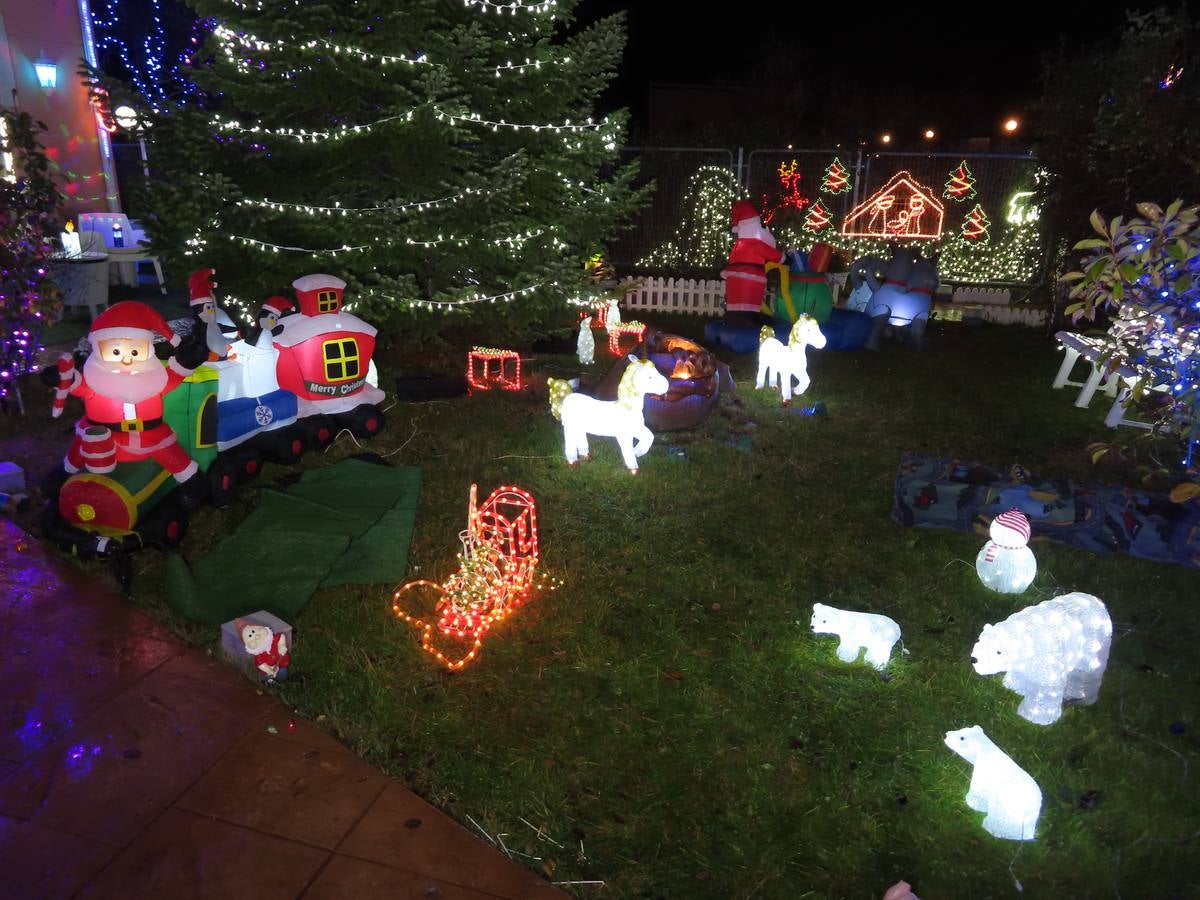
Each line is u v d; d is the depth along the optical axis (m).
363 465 7.55
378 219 9.06
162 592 5.45
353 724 4.33
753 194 20.08
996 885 3.57
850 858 3.67
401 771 4.04
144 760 4.02
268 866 3.46
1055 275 14.14
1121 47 11.98
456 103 8.75
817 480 7.72
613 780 4.05
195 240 8.86
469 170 10.13
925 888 3.54
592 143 10.35
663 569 6.01
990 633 4.56
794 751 4.28
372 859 3.52
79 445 5.86
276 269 9.40
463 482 7.37
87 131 15.05
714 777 4.10
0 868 3.41
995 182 19.28
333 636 5.06
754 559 6.22
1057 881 3.59
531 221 10.14
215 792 3.84
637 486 7.42
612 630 5.25
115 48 17.17
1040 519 6.61
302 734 4.25
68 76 14.62
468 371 10.22
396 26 8.89
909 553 6.38
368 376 8.66
